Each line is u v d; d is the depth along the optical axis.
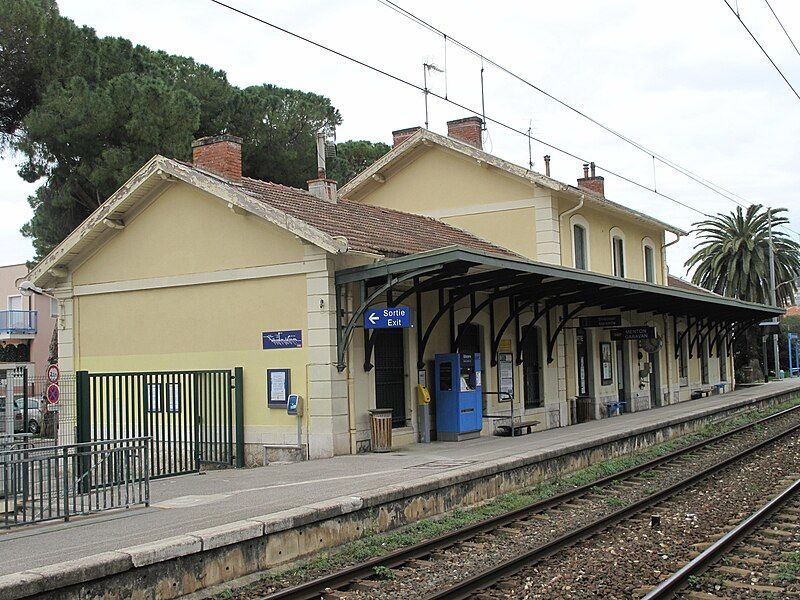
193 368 15.76
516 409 18.92
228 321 15.38
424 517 10.17
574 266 22.38
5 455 8.79
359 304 14.57
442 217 22.89
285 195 16.67
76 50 25.72
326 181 18.12
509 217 21.88
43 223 27.05
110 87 24.12
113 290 16.89
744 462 14.98
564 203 22.06
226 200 14.88
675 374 29.97
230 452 14.82
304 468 12.74
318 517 8.55
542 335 20.69
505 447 14.40
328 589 7.38
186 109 25.19
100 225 16.66
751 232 43.56
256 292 15.03
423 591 7.42
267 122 30.64
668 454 15.64
